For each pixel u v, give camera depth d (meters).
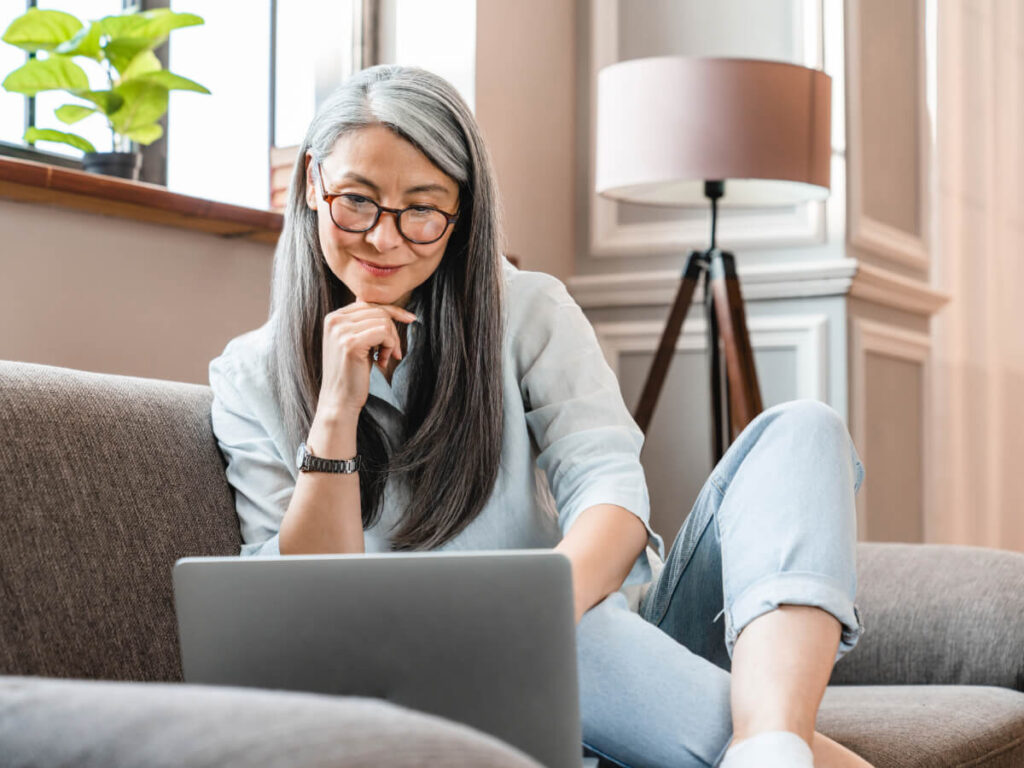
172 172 2.46
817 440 1.15
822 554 1.09
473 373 1.33
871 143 3.10
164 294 2.03
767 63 2.46
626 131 2.54
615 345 3.21
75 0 2.28
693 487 3.10
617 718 1.12
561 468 1.32
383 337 1.28
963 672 1.63
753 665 1.05
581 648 1.15
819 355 2.95
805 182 2.48
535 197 3.11
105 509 1.18
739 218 3.07
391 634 0.87
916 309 3.29
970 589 1.67
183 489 1.30
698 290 3.09
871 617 1.70
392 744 0.45
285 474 1.37
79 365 1.89
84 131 2.23
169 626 1.20
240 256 2.19
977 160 3.86
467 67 2.87
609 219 3.25
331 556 0.88
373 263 1.28
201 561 0.89
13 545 1.07
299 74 2.77
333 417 1.29
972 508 3.84
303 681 0.89
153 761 0.45
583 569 1.17
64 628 1.08
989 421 3.85
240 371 1.42
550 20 3.17
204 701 0.50
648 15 3.21
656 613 1.34
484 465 1.33
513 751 0.49
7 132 2.12
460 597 0.86
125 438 1.26
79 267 1.89
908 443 3.25
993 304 3.87
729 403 2.66
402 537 1.33
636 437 1.37
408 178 1.25
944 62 3.78
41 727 0.50
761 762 0.94
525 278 1.44
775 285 2.99
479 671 0.87
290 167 2.66
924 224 3.38
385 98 1.25
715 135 2.46
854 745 1.25
